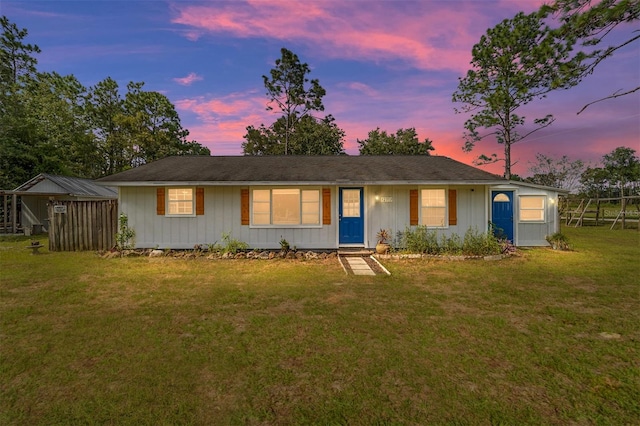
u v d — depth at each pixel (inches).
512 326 175.2
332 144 1349.7
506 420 98.7
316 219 434.6
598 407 105.1
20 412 102.9
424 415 101.0
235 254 394.6
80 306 210.7
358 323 180.1
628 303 214.7
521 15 668.1
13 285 263.1
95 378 123.2
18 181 863.1
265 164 485.7
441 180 399.5
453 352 144.3
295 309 205.5
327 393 113.0
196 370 129.0
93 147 1263.5
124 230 419.8
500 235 484.7
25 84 1212.5
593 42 208.8
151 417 100.4
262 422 98.0
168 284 268.8
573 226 891.4
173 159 517.0
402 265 348.2
